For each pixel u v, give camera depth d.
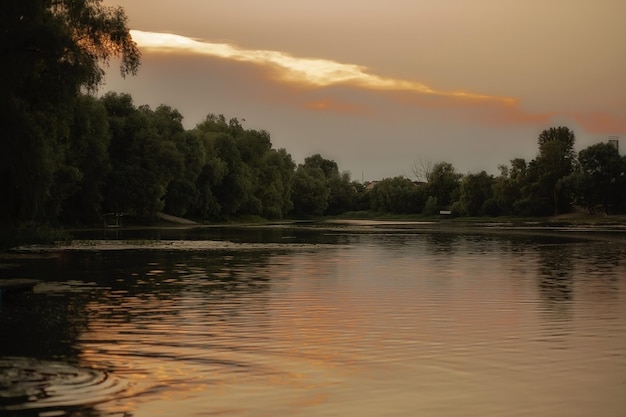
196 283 35.75
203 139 158.75
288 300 29.28
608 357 18.41
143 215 123.44
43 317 24.64
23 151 50.41
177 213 140.25
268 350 19.14
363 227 141.12
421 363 17.69
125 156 121.25
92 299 29.47
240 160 164.75
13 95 50.75
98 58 55.09
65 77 50.75
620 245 73.06
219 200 159.75
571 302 28.91
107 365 17.23
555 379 16.14
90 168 107.62
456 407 14.00
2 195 60.09
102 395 14.55
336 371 16.78
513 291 32.69
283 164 193.50
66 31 50.38
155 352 18.78
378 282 36.50
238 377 16.16
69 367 17.00
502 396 14.76
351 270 43.38
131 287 33.97
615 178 190.00
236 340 20.48
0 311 26.00
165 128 138.88
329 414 13.51
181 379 15.92
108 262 49.16
